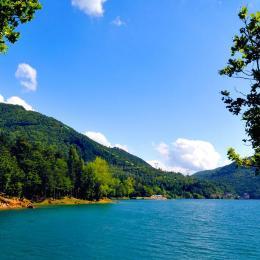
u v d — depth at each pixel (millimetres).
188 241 58656
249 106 13836
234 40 14266
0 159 132500
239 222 98875
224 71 14500
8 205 121562
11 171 132625
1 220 80062
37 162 151625
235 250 51344
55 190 164625
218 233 71250
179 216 116750
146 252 47688
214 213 140500
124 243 54062
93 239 56500
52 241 53062
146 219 98438
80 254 44719
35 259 40812
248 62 14086
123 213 118000
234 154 15562
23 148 154125
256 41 13977
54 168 163000
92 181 183000
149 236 62719
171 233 68438
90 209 130000
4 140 159375
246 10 13883
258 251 50719
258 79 13586
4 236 56438
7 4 14906
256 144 13961
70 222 80562
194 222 95500
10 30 15312
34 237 56219
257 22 13719
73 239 55750
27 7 15367
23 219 83500
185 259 44312
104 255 44719
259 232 73812
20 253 43750
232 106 13977
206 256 46500
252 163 15227
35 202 147250
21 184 136625
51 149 175750
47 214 99938
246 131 13984
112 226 76062
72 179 176125
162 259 43844
